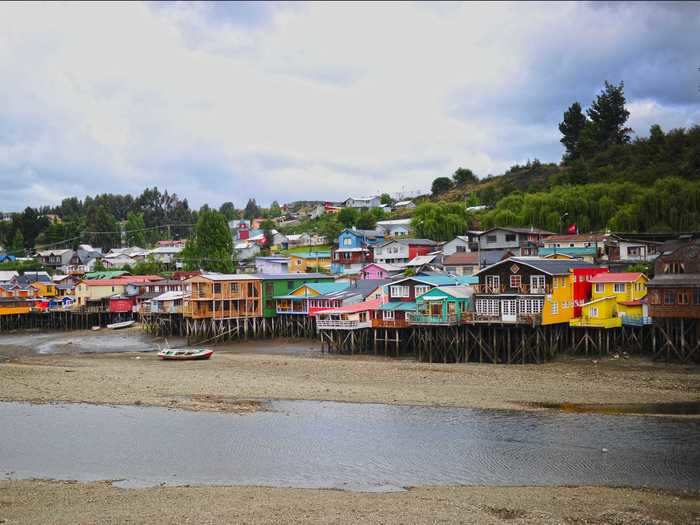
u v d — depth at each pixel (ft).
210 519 97.55
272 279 327.47
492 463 122.62
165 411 164.76
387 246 418.72
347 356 255.70
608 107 591.37
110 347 318.24
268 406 168.55
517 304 231.91
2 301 416.05
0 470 123.24
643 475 114.52
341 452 131.13
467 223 459.73
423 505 102.53
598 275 245.65
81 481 116.88
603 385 182.29
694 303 205.67
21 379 208.03
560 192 425.69
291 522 96.17
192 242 479.00
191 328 324.80
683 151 478.18
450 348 234.38
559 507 100.99
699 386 178.29
